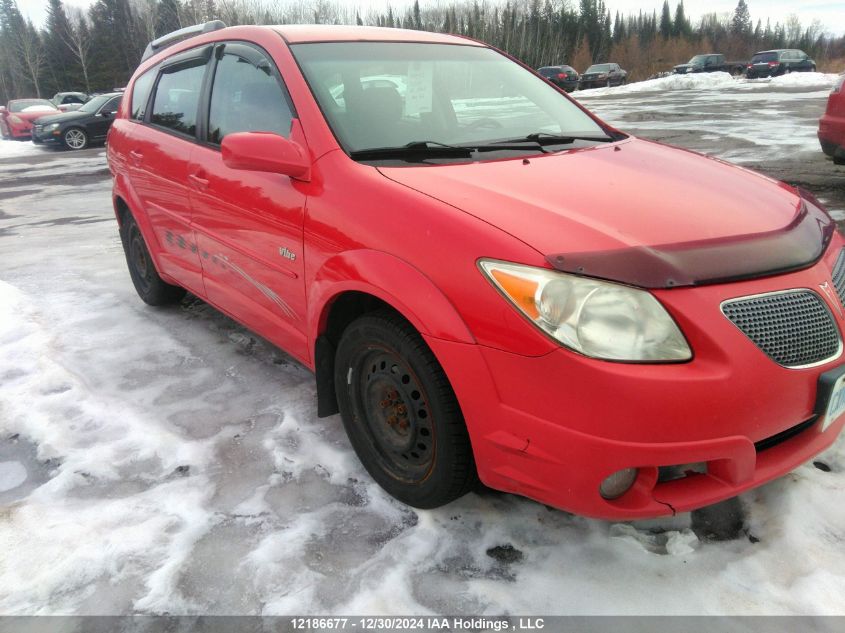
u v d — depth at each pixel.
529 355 1.68
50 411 2.91
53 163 14.45
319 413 2.48
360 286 2.05
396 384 2.08
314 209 2.30
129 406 2.95
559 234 1.79
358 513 2.19
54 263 5.56
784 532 2.00
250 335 3.79
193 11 53.91
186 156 3.25
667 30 90.94
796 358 1.77
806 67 32.69
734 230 1.91
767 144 9.88
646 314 1.65
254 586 1.88
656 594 1.81
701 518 2.10
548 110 3.07
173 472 2.45
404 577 1.90
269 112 2.71
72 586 1.90
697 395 1.61
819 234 2.09
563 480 1.70
